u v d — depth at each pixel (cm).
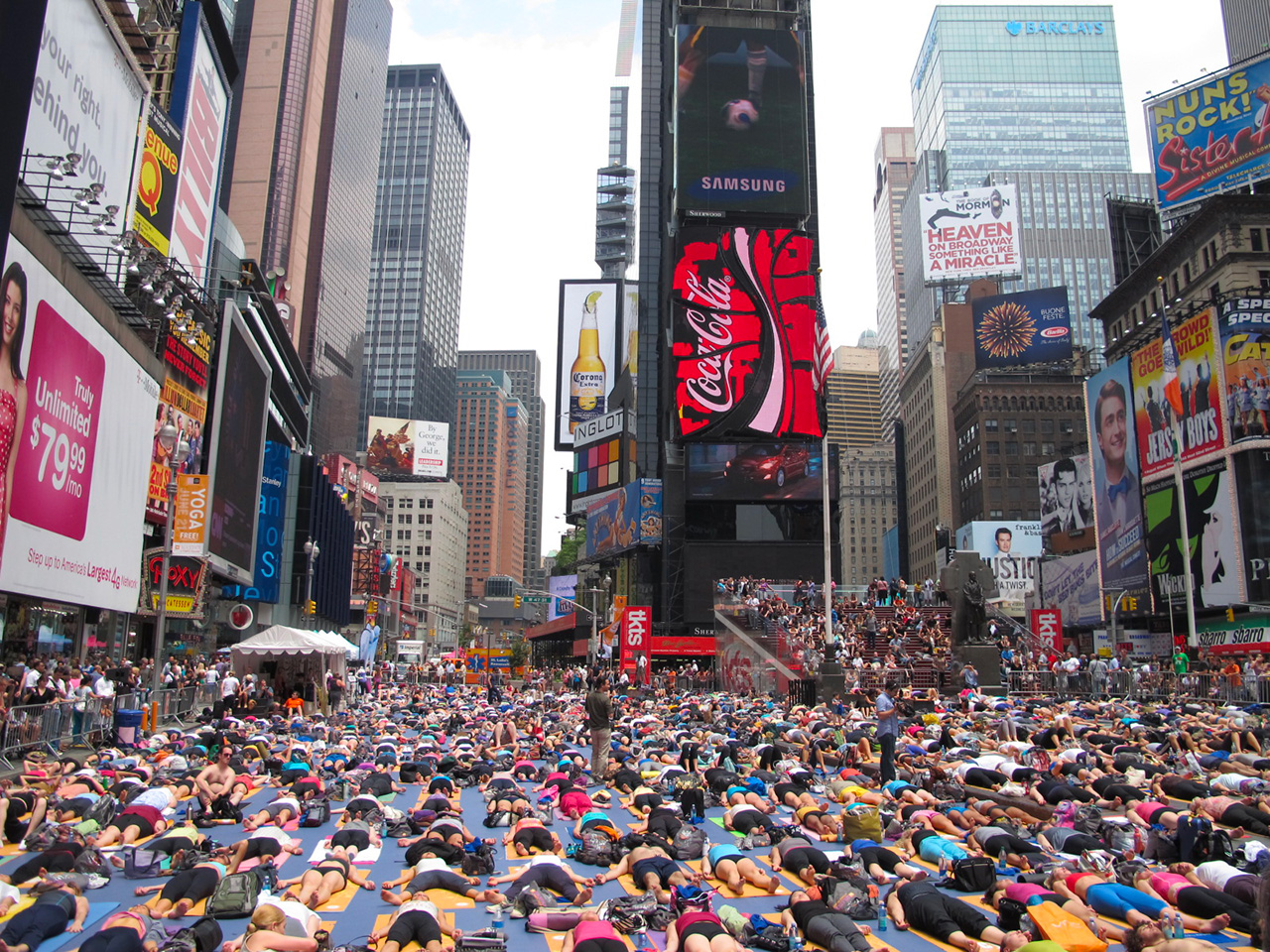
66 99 2864
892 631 4878
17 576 2306
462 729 3106
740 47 8250
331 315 18575
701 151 8050
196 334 4450
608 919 999
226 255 6612
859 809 1384
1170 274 7788
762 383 7506
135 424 3191
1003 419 13138
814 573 7669
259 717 3188
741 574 7644
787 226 8131
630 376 11919
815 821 1464
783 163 8075
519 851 1310
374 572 11069
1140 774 1853
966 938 938
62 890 976
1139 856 1252
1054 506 9169
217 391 4728
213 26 5516
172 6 4694
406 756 2389
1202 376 5941
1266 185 7406
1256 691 3625
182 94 5062
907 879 1138
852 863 1217
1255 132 6850
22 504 2302
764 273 7619
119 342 2986
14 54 1027
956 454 14588
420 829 1492
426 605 18825
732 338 7544
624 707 4038
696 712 3544
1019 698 4219
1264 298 5678
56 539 2538
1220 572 5712
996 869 1220
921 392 16125
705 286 7588
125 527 3123
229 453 4978
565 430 13650
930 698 3991
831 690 3831
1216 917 966
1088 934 910
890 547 17950
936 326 15475
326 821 1590
